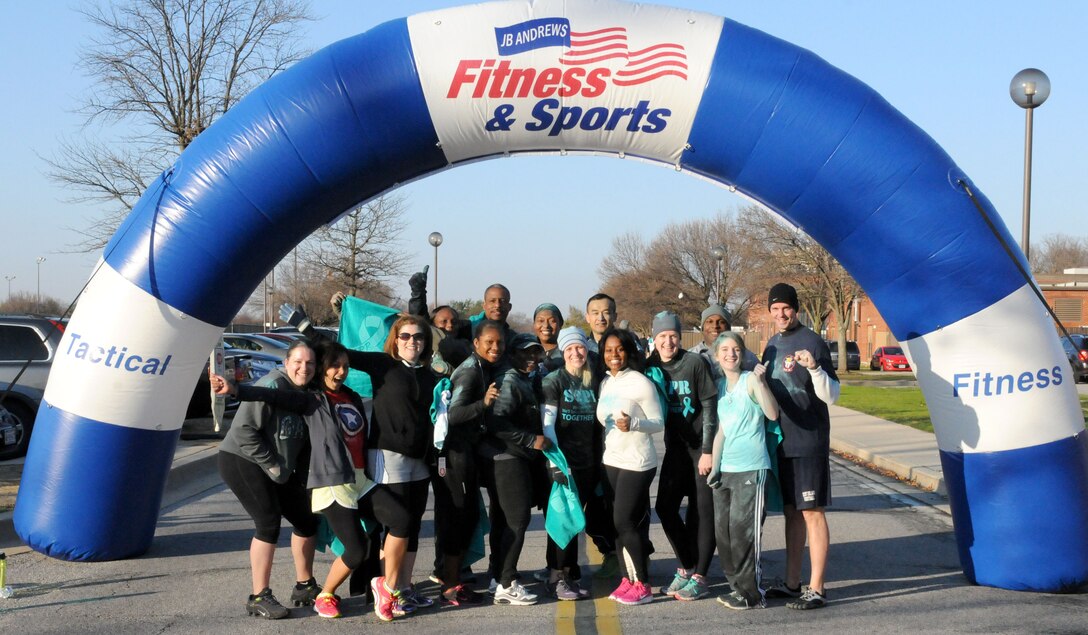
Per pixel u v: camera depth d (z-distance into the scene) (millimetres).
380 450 5953
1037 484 6484
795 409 6172
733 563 6184
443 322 7613
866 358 64688
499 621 5938
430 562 7547
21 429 12469
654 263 61812
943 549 7918
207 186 6930
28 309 68188
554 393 6355
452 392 6105
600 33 6836
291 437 5902
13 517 7605
